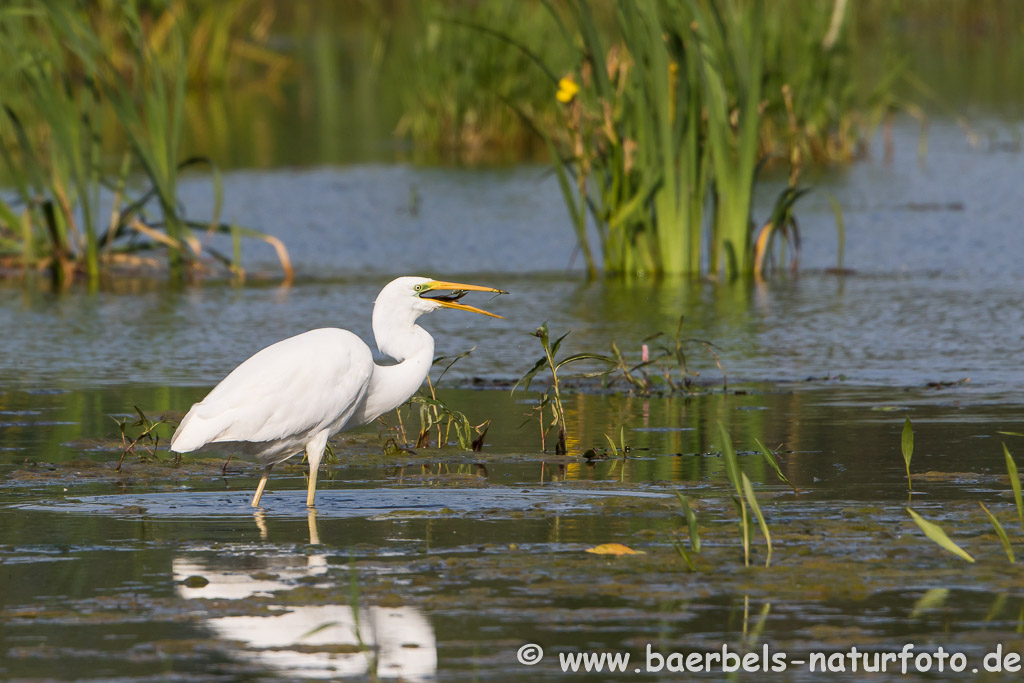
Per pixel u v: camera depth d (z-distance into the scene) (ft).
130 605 22.07
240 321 52.44
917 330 49.16
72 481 31.17
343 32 196.13
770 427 35.68
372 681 19.07
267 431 27.96
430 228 74.95
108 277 64.69
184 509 28.50
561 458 33.01
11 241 67.41
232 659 19.85
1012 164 92.12
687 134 61.21
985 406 37.70
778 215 61.77
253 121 123.34
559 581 22.93
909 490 28.73
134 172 94.27
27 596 22.53
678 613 21.39
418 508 28.25
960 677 19.08
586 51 60.23
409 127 116.37
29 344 49.08
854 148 100.83
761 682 19.03
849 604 21.67
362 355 29.19
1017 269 60.95
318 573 23.62
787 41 97.60
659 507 27.78
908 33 178.50
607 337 48.60
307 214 79.77
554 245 70.13
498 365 45.39
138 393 41.06
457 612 21.53
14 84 98.12
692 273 62.64
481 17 105.81
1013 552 24.04
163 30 132.36
